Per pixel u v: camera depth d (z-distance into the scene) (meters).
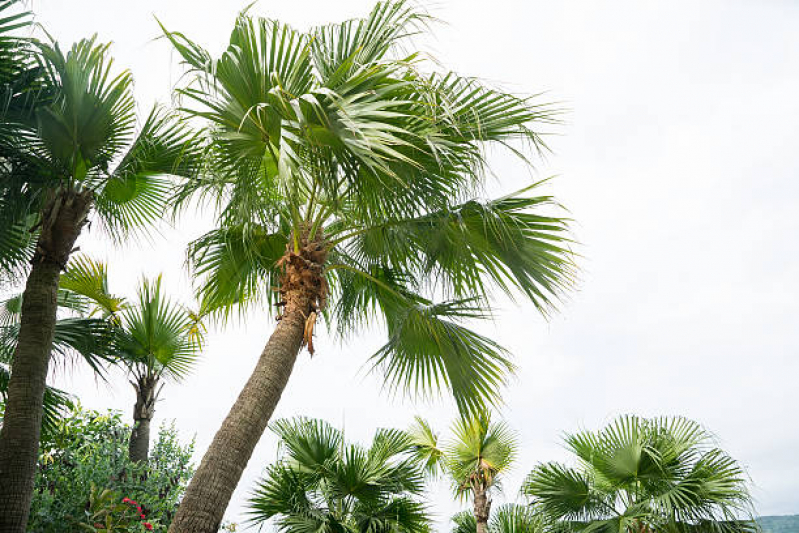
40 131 4.06
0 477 3.83
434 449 9.84
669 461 6.20
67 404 5.42
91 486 5.48
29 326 4.24
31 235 4.93
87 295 6.20
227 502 3.49
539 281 4.46
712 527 5.62
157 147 4.83
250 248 5.12
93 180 4.70
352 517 6.70
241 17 3.65
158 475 6.79
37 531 5.16
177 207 4.70
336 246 5.05
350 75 3.79
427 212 4.38
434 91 3.55
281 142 3.44
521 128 4.09
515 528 6.71
